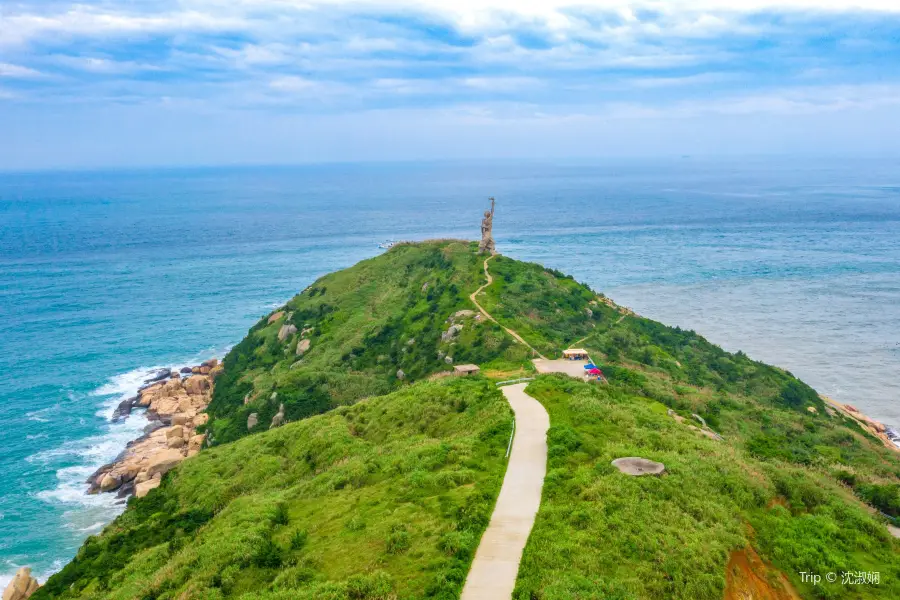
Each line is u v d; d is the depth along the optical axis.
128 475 82.19
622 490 34.53
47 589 46.88
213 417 99.94
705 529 32.53
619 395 56.47
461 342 91.19
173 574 37.22
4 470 85.81
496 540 31.09
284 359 116.38
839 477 47.59
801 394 96.25
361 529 34.88
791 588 31.28
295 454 57.22
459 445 43.19
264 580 32.84
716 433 55.22
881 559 33.75
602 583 27.36
